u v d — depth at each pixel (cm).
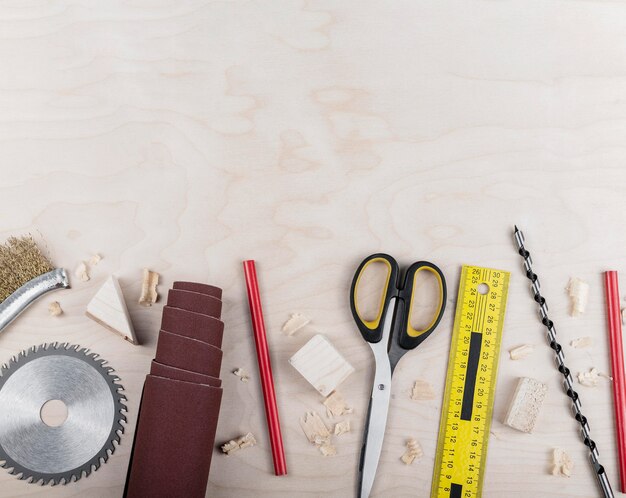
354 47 113
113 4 113
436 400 109
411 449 108
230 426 109
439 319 107
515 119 113
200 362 93
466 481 107
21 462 107
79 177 113
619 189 112
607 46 112
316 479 109
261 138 113
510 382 110
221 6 113
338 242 112
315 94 113
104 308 106
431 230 112
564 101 113
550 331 109
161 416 90
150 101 113
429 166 113
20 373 108
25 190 113
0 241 112
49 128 114
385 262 110
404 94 113
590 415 110
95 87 113
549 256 112
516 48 113
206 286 100
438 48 113
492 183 113
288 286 112
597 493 108
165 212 113
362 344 111
